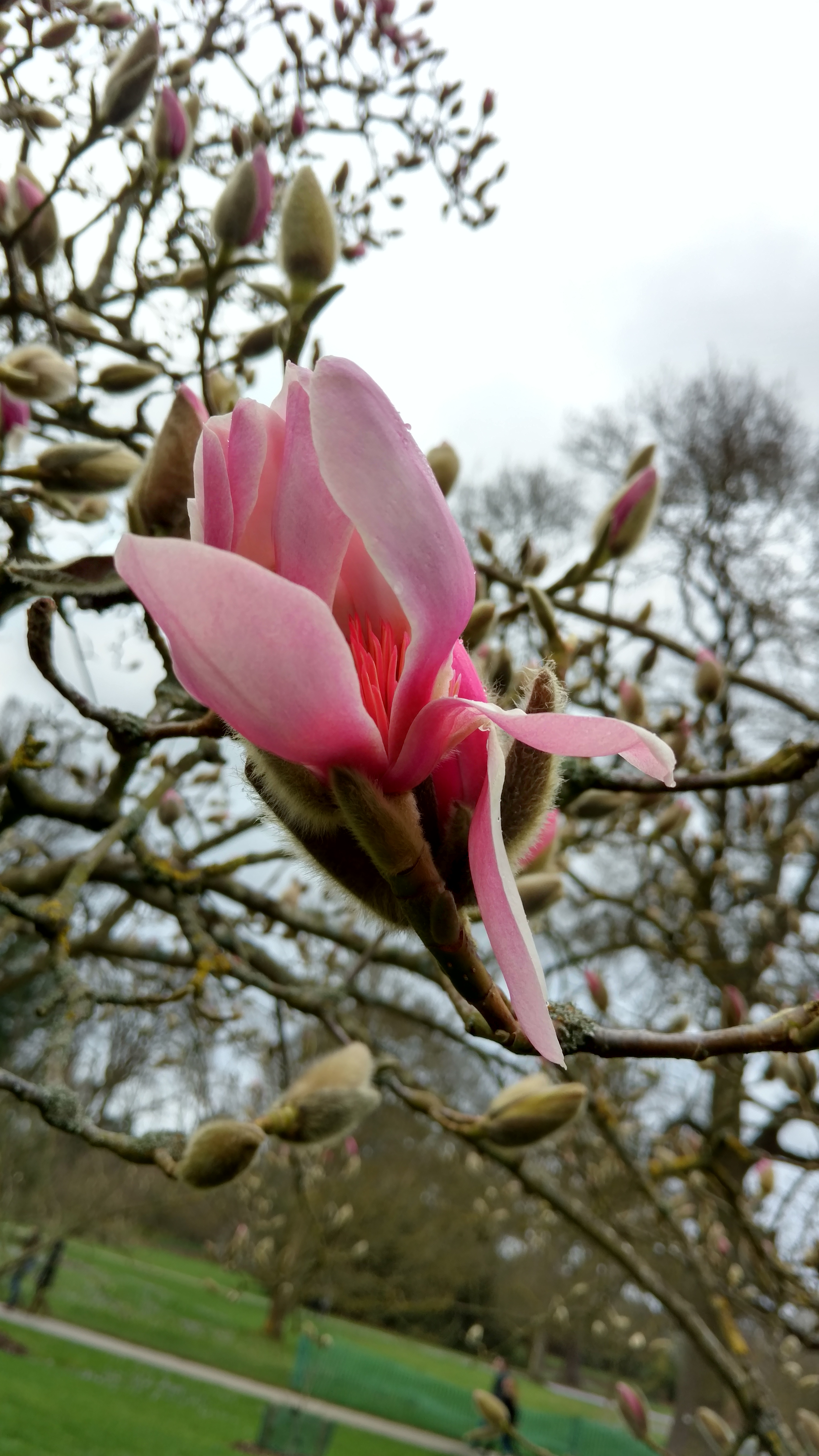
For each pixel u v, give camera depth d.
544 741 0.77
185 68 4.78
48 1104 2.05
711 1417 3.46
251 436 0.79
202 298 3.87
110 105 3.36
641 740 0.74
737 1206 4.16
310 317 2.43
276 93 5.52
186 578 0.70
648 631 4.21
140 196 4.20
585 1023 1.27
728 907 7.19
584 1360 28.16
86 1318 21.23
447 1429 21.31
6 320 4.34
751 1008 7.68
